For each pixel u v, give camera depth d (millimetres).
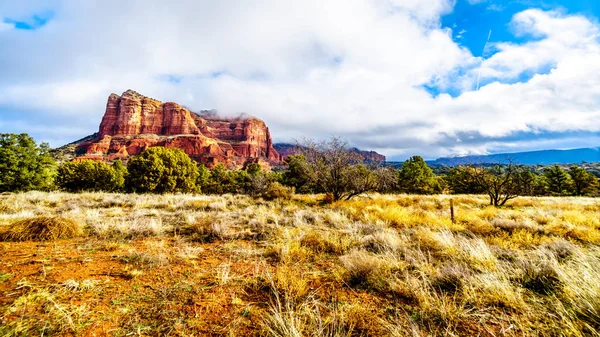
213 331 2166
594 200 21422
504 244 5488
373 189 14891
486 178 16781
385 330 2283
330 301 2857
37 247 4457
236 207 11953
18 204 9914
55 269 3379
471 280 3246
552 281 3293
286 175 37469
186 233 6145
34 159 26719
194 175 35562
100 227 5906
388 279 3424
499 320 2496
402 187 39594
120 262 3812
